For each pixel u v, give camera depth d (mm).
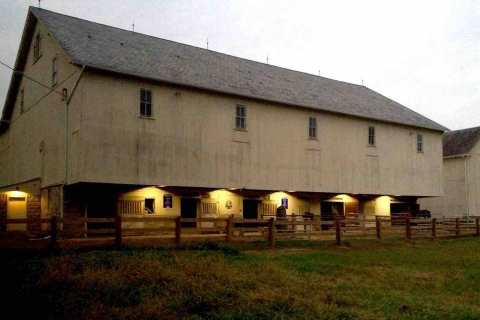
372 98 36344
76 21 25891
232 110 25969
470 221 30422
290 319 9953
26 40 27953
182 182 23734
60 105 23406
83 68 20969
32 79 26156
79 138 21000
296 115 28703
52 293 11297
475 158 42062
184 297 11125
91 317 9703
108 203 23062
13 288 11672
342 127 30953
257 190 27328
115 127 21828
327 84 35000
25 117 28844
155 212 24141
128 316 9820
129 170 22062
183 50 28750
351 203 32562
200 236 20000
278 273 14375
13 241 15672
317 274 14984
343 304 11531
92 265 13844
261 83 28766
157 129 23125
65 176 22203
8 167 32125
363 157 31812
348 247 21953
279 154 27656
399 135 34250
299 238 23484
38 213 25766
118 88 22078
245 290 12164
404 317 10523
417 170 35094
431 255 20594
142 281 12375
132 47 25391
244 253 18172
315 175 29188
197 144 24422
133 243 17609
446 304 12008
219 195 26359
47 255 15445
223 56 31031
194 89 24516
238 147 25984
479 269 17422
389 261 18531
